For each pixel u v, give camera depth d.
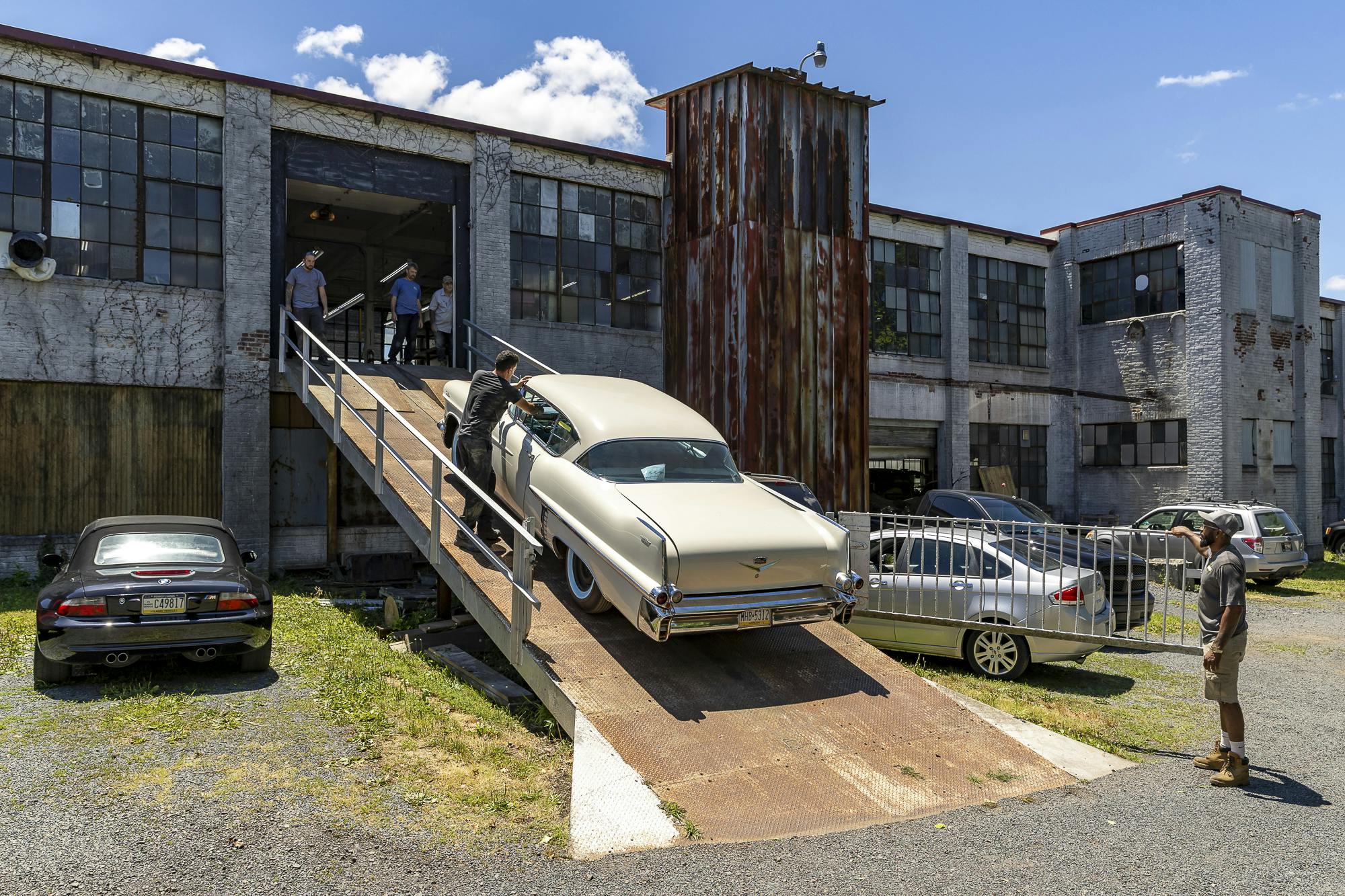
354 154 14.70
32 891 3.91
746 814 5.16
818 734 6.24
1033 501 23.83
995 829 5.09
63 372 12.38
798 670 7.27
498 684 7.55
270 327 13.91
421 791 5.29
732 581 6.56
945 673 9.15
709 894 4.21
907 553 9.64
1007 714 7.02
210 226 13.58
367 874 4.25
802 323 15.33
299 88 14.06
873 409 20.95
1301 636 11.76
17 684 7.09
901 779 5.75
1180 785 5.91
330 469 14.62
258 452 13.58
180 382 13.20
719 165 15.54
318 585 13.45
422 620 10.60
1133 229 22.89
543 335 16.17
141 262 13.06
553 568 8.62
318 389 12.37
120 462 12.85
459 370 14.77
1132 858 4.68
